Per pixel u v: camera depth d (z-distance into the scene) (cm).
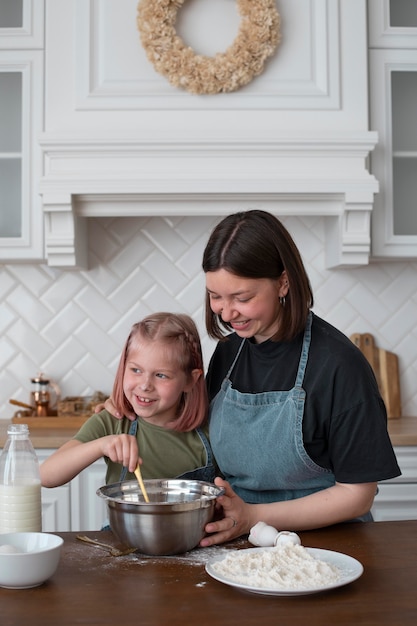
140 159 270
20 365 311
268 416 157
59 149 268
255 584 113
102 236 312
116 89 272
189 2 274
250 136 268
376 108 283
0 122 282
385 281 320
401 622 104
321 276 317
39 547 123
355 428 147
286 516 144
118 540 143
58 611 108
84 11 273
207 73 266
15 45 278
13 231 282
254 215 151
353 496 147
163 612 107
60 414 290
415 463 264
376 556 132
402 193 288
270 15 268
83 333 312
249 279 146
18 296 311
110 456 151
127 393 174
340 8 278
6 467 135
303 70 275
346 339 157
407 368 320
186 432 181
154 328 173
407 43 285
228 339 178
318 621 104
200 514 133
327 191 270
